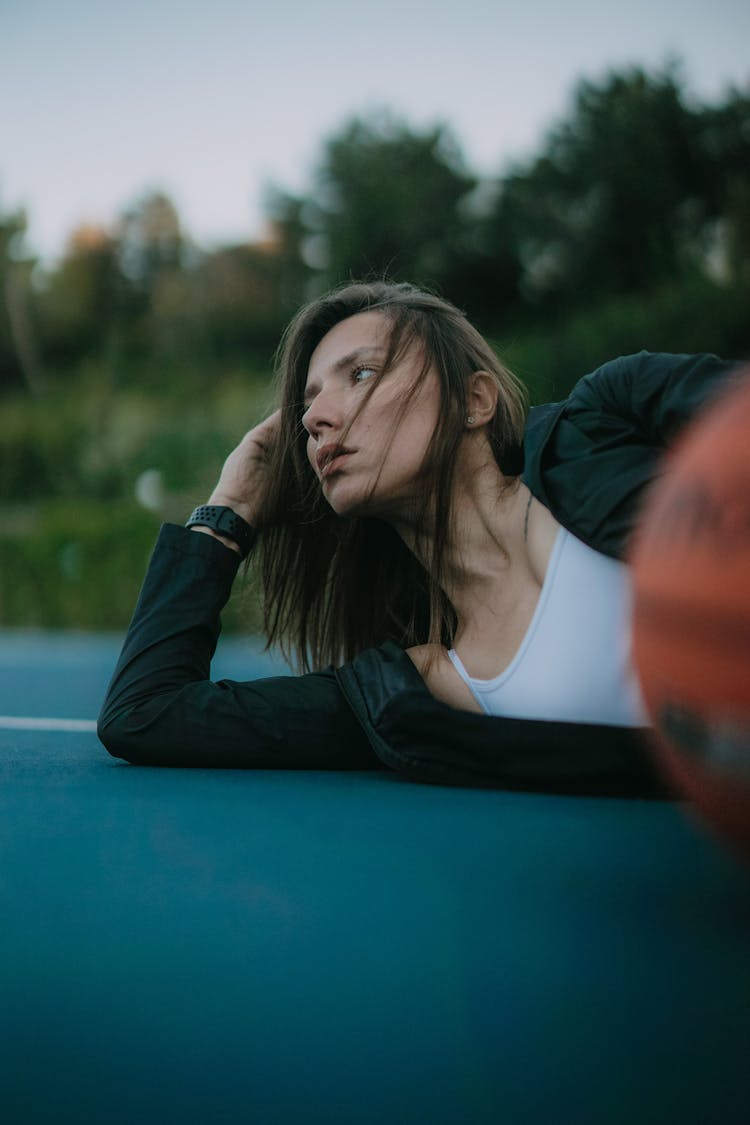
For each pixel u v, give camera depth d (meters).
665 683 1.16
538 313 28.64
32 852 1.45
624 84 28.00
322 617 2.53
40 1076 0.81
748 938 1.09
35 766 2.37
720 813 1.12
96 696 5.30
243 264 39.38
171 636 2.36
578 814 1.73
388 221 30.58
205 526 2.44
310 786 2.03
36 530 14.80
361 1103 0.77
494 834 1.57
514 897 1.23
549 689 1.97
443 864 1.39
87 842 1.51
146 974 1.00
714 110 27.08
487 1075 0.80
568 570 1.94
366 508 2.08
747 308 20.89
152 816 1.70
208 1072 0.82
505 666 2.02
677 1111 0.75
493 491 2.05
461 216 30.56
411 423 2.02
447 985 0.97
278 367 2.46
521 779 1.95
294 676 2.39
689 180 27.19
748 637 1.08
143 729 2.29
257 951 1.06
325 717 2.26
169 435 25.33
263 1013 0.92
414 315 2.09
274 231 39.56
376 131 35.75
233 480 2.47
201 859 1.41
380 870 1.35
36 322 40.88
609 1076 0.80
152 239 43.03
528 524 1.98
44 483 29.92
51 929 1.12
